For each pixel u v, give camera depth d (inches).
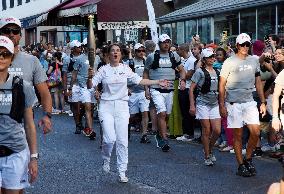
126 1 644.1
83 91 491.8
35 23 837.8
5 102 190.9
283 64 384.8
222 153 406.9
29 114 200.4
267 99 386.9
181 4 869.8
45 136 510.0
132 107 471.8
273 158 379.2
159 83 331.0
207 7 703.1
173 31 780.6
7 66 191.2
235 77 329.7
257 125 327.3
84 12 675.4
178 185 309.1
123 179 319.3
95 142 471.8
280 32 565.3
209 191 294.5
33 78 225.8
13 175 193.9
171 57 423.5
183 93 466.9
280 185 209.0
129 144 458.0
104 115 326.6
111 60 329.1
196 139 467.2
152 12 625.9
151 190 299.7
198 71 361.4
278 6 566.9
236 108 330.3
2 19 221.6
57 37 1147.3
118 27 645.9
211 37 682.2
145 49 498.6
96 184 317.4
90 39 461.7
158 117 419.8
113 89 326.0
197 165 363.9
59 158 397.7
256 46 424.5
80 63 500.4
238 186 304.5
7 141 192.4
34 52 879.7
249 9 614.2
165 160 383.2
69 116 680.4
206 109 360.2
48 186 314.7
